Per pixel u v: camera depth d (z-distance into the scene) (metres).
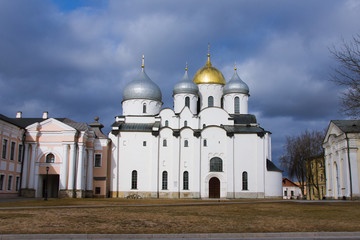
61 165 66.44
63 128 67.44
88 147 74.69
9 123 61.34
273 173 78.81
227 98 89.50
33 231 22.30
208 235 21.72
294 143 94.69
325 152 76.94
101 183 76.62
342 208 40.06
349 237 21.61
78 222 26.03
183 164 78.88
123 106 88.38
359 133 64.75
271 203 50.31
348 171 64.06
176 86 88.31
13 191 63.59
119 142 80.69
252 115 86.69
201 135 79.88
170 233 22.23
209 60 96.00
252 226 24.89
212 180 78.88
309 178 94.00
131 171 79.62
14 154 64.12
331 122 73.06
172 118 82.88
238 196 77.56
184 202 56.06
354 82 39.59
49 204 45.25
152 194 77.62
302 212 35.19
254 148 79.31
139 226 24.64
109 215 30.44
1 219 26.92
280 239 21.05
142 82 87.50
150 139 80.69
